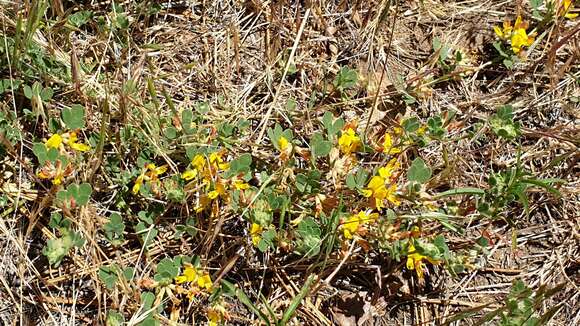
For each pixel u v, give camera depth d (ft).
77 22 1.43
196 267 1.26
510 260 1.42
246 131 1.41
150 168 1.29
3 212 1.32
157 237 1.35
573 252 1.43
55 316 1.30
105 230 1.28
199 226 1.34
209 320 1.27
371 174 1.35
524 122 1.52
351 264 1.37
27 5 1.32
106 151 1.35
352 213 1.28
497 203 1.29
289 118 1.45
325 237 1.24
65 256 1.31
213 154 1.24
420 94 1.49
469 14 1.60
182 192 1.26
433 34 1.58
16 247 1.31
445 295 1.39
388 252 1.33
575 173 1.47
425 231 1.34
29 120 1.35
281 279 1.36
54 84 1.38
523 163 1.48
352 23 1.57
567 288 1.40
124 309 1.29
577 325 1.38
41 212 1.32
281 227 1.26
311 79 1.52
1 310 1.29
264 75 1.50
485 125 1.42
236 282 1.35
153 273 1.33
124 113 1.31
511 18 1.60
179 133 1.33
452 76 1.50
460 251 1.37
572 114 1.52
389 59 1.55
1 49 1.32
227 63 1.51
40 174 1.24
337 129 1.32
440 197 1.29
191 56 1.51
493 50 1.57
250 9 1.55
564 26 1.57
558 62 1.56
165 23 1.51
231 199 1.26
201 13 1.53
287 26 1.54
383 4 1.56
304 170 1.34
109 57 1.45
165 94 1.28
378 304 1.37
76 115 1.26
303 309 1.35
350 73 1.45
